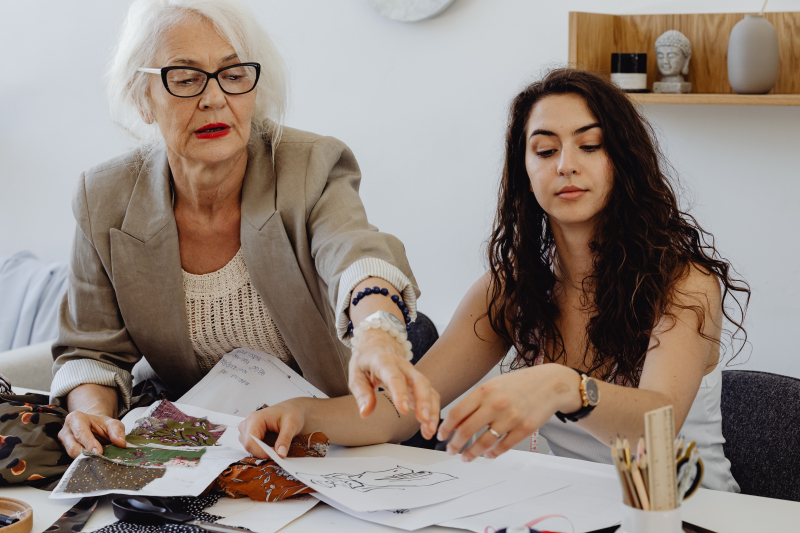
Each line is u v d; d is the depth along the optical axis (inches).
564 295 48.2
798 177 71.8
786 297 73.7
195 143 42.7
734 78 68.0
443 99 85.3
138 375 54.3
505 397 30.6
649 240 43.2
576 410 33.4
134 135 48.7
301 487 34.4
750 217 74.2
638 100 70.0
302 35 91.1
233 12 42.9
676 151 76.0
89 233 47.2
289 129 48.5
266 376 47.4
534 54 80.3
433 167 87.0
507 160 47.7
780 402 48.0
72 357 48.1
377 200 90.9
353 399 42.9
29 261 97.6
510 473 36.8
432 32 84.5
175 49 41.5
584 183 42.9
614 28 74.9
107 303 48.6
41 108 107.8
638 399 35.1
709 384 46.8
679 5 73.7
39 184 110.3
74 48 104.0
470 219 86.0
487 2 81.5
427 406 27.7
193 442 39.5
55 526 31.8
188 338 48.8
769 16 69.9
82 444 38.3
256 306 48.3
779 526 31.3
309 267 45.5
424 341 64.3
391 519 31.9
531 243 47.9
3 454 37.4
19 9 106.0
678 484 26.1
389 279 36.7
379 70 88.0
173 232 46.4
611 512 31.7
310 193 45.0
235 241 47.7
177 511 32.6
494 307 48.3
